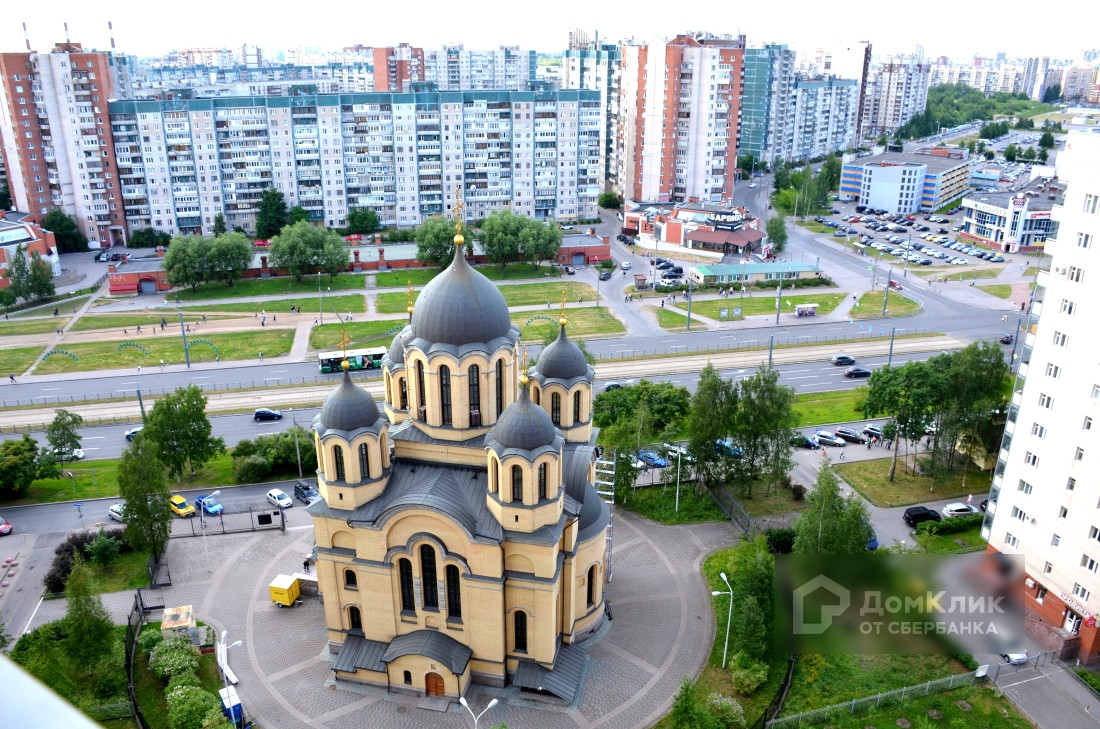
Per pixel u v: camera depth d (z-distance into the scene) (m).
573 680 69.25
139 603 77.75
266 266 198.75
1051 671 71.75
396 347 74.50
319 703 67.69
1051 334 75.19
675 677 70.75
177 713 62.34
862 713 66.62
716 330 161.62
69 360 145.75
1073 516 73.94
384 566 67.06
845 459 111.00
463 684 67.69
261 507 97.88
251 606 79.69
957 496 101.31
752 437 97.19
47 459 101.00
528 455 62.84
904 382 102.50
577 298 182.00
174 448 100.25
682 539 91.19
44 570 86.38
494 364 67.69
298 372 140.75
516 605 67.50
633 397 117.81
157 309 175.12
